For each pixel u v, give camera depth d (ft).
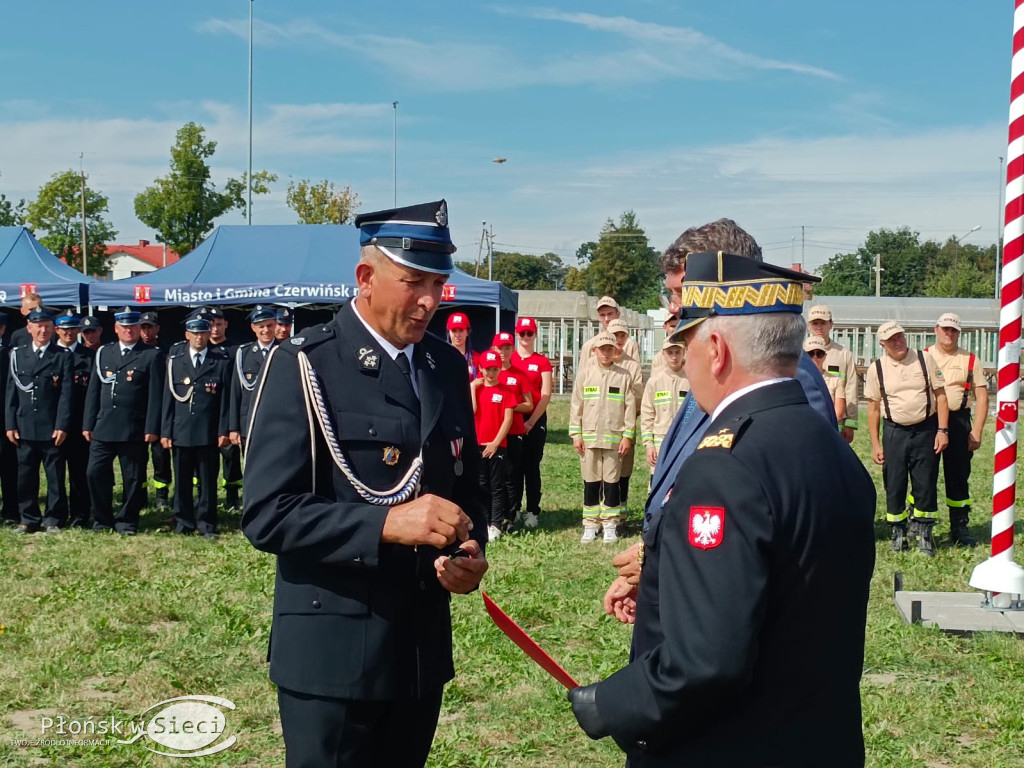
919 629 20.97
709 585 5.95
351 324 9.26
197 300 53.57
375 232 9.07
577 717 6.93
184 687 17.75
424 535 8.24
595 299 119.65
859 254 297.33
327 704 8.66
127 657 19.27
